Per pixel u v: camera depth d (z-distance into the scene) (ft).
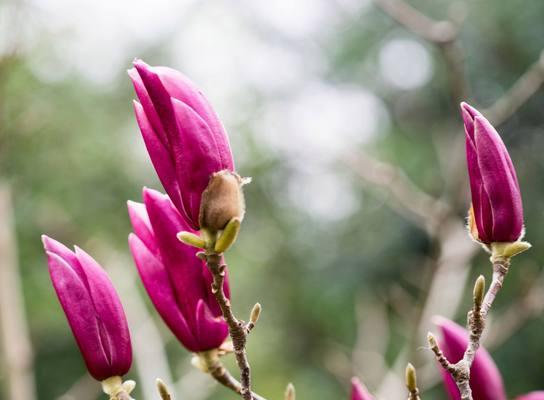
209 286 6.44
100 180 29.81
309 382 42.96
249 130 36.58
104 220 30.04
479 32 40.04
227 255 39.47
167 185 5.47
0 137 24.63
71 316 6.00
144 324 22.50
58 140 27.27
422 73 44.27
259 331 42.32
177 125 5.38
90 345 6.01
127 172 30.07
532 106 38.34
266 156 37.68
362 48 46.80
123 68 30.86
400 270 41.75
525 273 19.67
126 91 30.71
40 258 30.94
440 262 19.10
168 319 6.50
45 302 31.63
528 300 19.48
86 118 28.09
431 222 19.71
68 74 27.30
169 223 6.30
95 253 29.91
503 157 5.90
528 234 37.32
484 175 5.90
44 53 25.40
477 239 6.05
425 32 17.16
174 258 6.38
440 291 19.83
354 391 6.93
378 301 38.91
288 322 44.73
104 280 6.11
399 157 40.88
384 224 42.96
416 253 41.55
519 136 39.27
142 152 30.73
